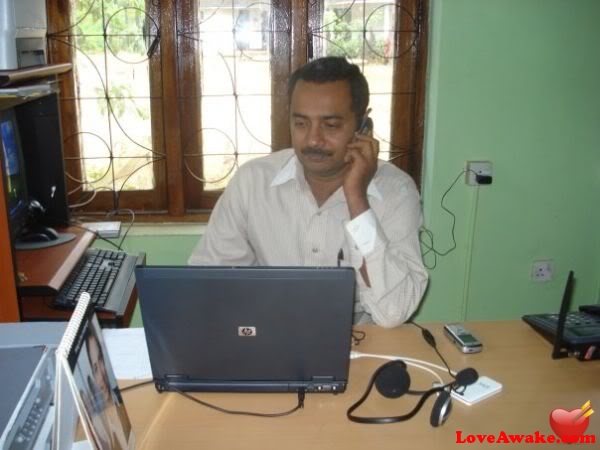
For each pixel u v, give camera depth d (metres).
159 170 2.52
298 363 1.15
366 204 1.47
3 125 1.80
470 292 2.64
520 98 2.44
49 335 0.99
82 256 1.93
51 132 2.08
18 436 0.73
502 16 2.34
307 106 1.49
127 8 2.34
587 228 2.65
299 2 2.37
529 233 2.61
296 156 1.65
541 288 2.69
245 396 1.19
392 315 1.46
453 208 2.52
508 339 1.45
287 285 1.07
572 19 2.39
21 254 1.85
